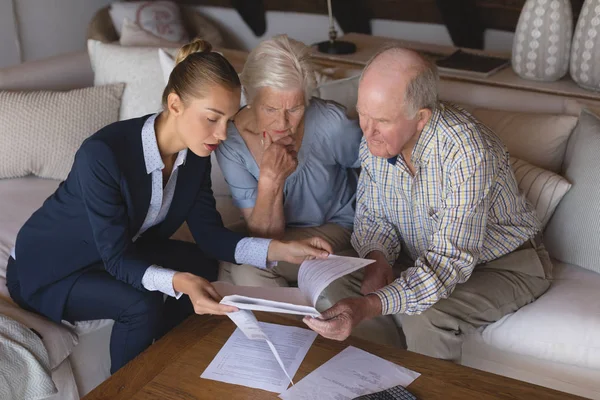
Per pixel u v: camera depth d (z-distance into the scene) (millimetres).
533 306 1757
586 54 2246
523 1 3406
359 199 1916
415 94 1507
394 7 3902
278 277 1872
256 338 1317
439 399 1294
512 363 1758
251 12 4488
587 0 2240
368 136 1578
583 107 2039
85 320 1739
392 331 1870
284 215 1987
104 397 1312
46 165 2469
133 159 1592
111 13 4168
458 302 1687
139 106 2535
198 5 4793
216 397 1312
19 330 1641
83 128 2477
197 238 1813
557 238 1967
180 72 1472
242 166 1910
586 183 1905
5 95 2459
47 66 2723
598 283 1849
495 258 1805
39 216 1712
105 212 1561
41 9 4301
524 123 2092
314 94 2217
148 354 1443
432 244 1631
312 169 1951
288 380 1354
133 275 1562
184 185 1747
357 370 1382
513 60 2484
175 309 1876
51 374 1680
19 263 1722
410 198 1747
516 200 1785
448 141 1596
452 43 3844
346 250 2018
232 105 1478
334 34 2951
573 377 1696
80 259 1692
